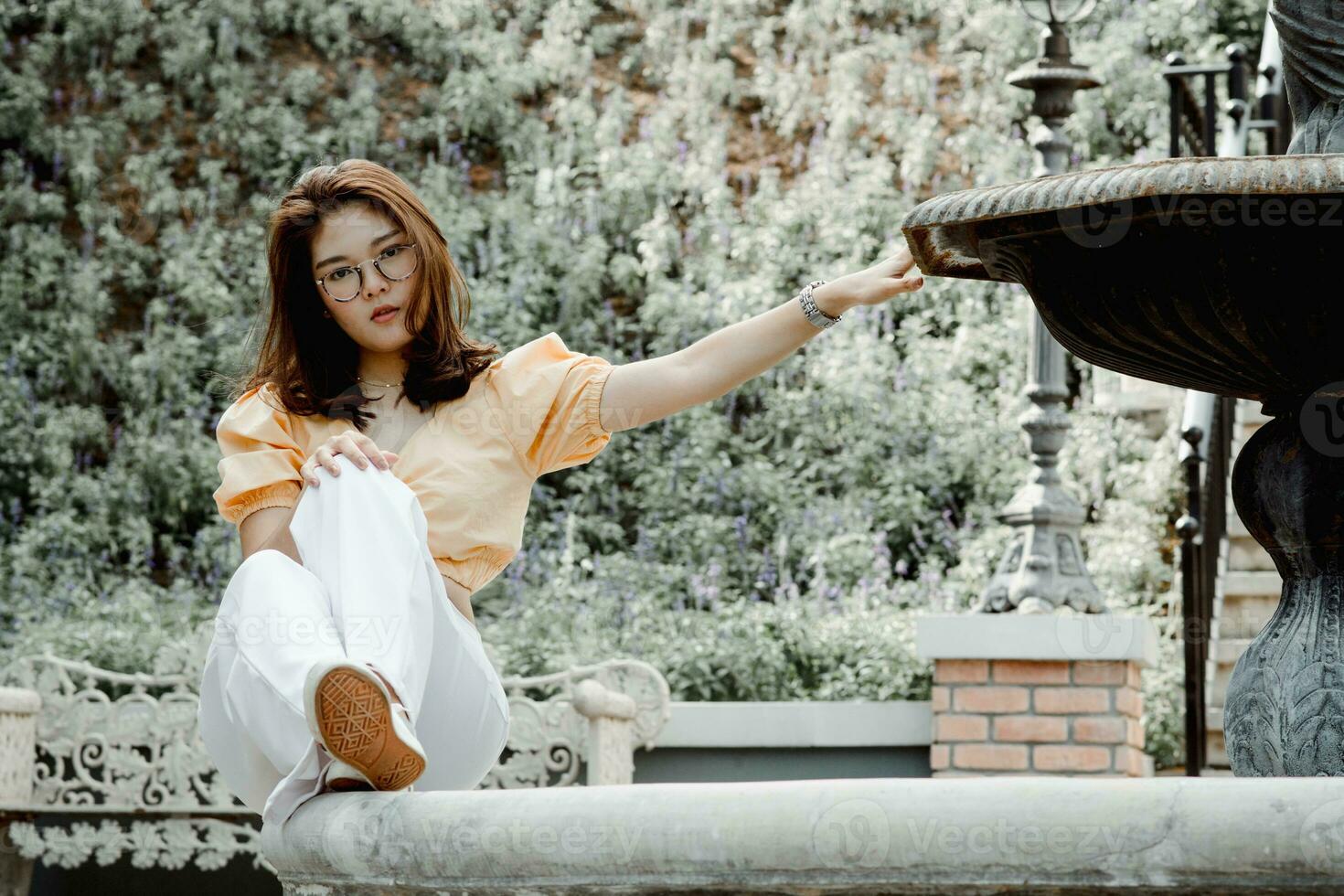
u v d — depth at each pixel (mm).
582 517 7711
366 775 1852
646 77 9742
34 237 8930
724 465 7691
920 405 7922
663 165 9102
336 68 9828
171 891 5637
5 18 9727
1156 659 5473
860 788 1531
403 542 2025
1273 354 2162
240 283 8797
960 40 9633
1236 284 2068
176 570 7887
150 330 8906
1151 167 1951
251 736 1939
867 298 2320
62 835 4941
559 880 1648
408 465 2354
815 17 9672
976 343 8102
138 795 4941
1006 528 7094
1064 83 5348
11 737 4820
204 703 2082
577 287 8586
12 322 8688
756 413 8297
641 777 5348
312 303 2393
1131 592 6859
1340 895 1413
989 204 2076
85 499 7992
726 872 1565
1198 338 2180
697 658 5742
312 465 2082
